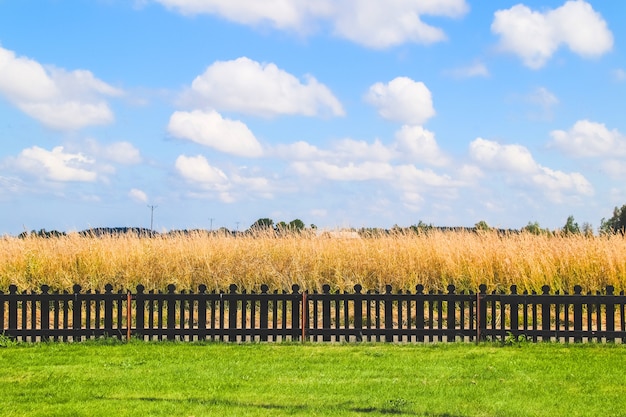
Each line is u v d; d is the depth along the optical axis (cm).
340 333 1282
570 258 1784
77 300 1287
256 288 1802
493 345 1234
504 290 1756
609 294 1268
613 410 792
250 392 874
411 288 1766
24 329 1273
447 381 938
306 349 1197
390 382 931
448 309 1294
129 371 1004
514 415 769
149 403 815
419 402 822
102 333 1286
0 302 1277
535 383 926
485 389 890
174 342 1268
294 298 1294
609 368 1026
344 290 1764
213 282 1808
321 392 874
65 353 1155
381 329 1286
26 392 871
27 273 1864
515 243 1945
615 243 1861
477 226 2134
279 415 763
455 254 1861
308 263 1858
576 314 1270
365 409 789
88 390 881
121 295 1291
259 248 1938
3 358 1111
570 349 1192
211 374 982
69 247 1952
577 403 822
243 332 1285
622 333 1252
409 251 1869
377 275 1830
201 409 789
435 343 1255
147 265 1848
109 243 1980
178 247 1936
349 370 1016
